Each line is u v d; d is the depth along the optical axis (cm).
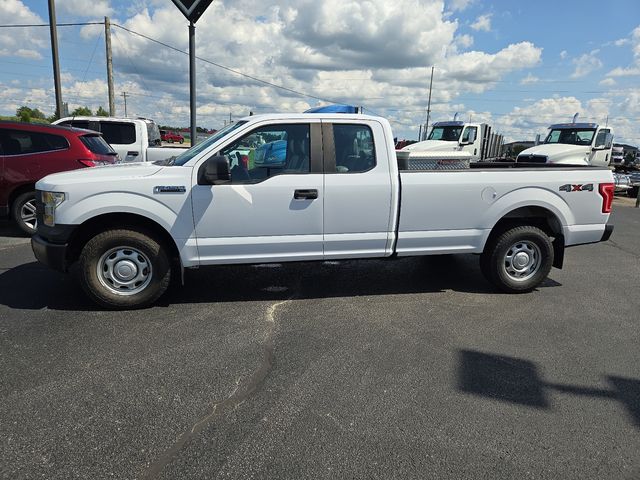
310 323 443
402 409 303
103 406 299
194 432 275
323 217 474
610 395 325
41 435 269
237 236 462
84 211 433
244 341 399
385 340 407
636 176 1786
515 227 534
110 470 243
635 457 262
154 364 356
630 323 460
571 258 750
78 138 782
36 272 582
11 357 362
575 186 530
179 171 450
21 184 761
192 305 484
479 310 488
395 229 496
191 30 800
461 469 248
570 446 270
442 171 498
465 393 323
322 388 326
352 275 604
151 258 454
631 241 909
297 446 264
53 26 1530
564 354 388
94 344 388
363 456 257
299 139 471
